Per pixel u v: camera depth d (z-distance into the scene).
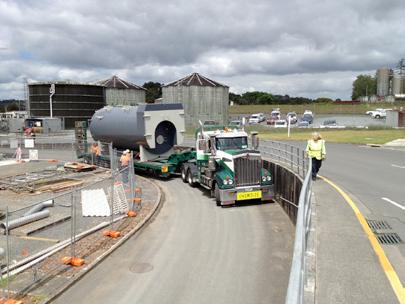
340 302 5.90
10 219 13.48
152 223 14.20
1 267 9.45
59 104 64.75
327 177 17.34
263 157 22.73
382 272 6.90
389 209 11.53
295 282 3.05
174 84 59.41
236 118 78.06
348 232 9.05
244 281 9.13
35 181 21.78
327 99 179.75
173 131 25.94
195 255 10.88
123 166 19.28
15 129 62.84
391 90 127.56
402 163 21.45
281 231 12.94
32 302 8.14
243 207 16.47
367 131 45.41
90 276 9.58
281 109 122.81
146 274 9.66
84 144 31.80
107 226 13.39
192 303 8.18
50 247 10.91
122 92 68.81
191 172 21.31
